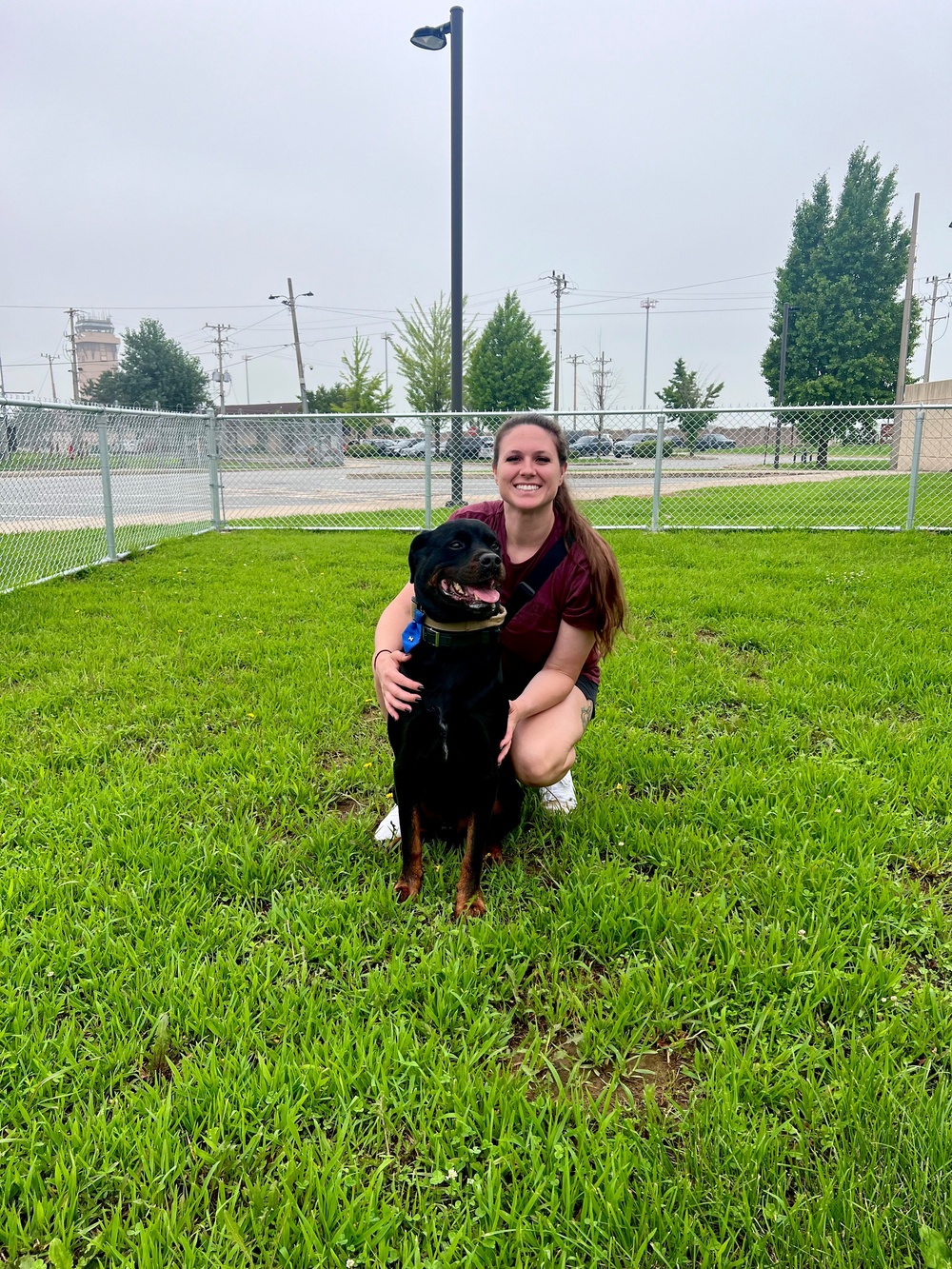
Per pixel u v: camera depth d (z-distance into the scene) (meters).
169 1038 1.70
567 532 2.57
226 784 2.93
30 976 1.89
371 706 3.83
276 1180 1.39
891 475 11.94
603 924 2.09
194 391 61.00
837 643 4.66
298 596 6.21
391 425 12.03
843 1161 1.38
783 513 11.17
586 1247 1.25
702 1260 1.23
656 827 2.64
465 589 2.09
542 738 2.52
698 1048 1.74
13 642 4.84
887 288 41.91
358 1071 1.59
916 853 2.46
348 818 2.75
